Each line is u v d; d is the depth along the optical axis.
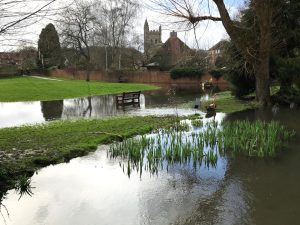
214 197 8.53
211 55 59.88
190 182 9.55
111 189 9.08
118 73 68.12
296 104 25.03
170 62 73.44
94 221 7.40
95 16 66.88
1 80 48.41
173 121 18.59
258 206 8.01
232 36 23.23
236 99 29.17
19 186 9.27
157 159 11.48
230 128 15.38
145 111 23.98
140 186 9.28
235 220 7.35
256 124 15.15
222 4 22.66
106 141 13.94
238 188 9.09
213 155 11.26
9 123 19.03
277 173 10.19
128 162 10.35
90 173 10.28
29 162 10.79
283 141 13.77
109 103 30.03
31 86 41.53
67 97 35.50
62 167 10.83
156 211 7.82
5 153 11.75
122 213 7.75
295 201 8.27
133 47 76.06
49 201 8.38
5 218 7.59
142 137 13.45
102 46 73.50
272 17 25.17
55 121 19.44
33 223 7.34
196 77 65.56
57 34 59.03
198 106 25.34
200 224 7.21
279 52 27.44
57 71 72.38
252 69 26.83
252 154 12.04
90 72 69.12
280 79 26.34
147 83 65.81
